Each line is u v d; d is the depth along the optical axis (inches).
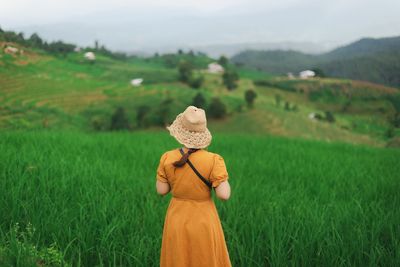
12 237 161.8
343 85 7322.8
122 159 387.9
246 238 192.5
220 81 7608.3
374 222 198.8
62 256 158.1
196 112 130.8
